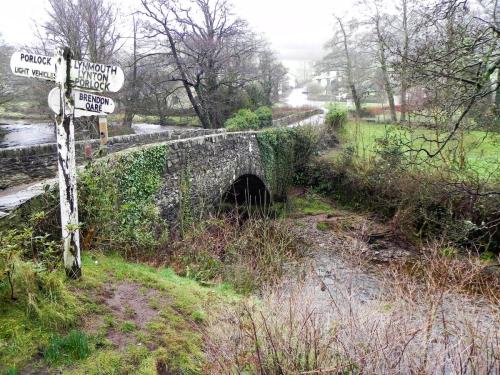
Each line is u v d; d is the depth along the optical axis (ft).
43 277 13.43
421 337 10.77
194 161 32.42
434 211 41.29
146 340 13.41
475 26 26.68
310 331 10.48
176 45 82.07
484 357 9.96
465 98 24.99
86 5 66.39
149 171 26.37
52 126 72.38
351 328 10.36
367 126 83.61
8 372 10.20
